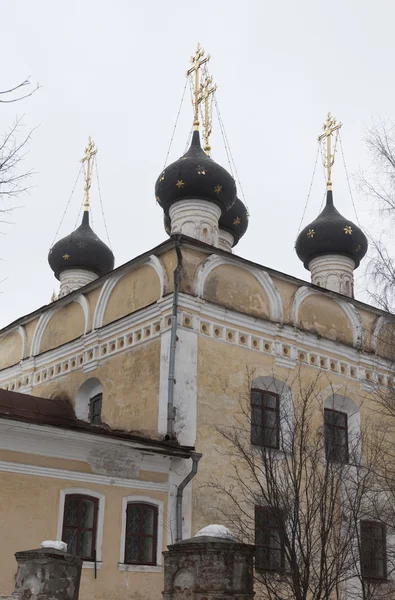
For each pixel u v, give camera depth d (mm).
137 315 19453
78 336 21859
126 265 20203
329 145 30469
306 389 19594
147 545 16688
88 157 31062
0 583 14414
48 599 10570
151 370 18531
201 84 26531
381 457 19219
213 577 8938
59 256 28578
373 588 17891
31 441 15453
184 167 23719
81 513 15969
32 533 15078
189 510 17094
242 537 17047
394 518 17250
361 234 28203
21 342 24609
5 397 18656
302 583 12734
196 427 17828
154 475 17000
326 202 29375
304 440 16188
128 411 18859
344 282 27922
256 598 16156
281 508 13805
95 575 15586
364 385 22078
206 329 18859
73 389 21266
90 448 16156
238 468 18188
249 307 20109
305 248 28344
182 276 18781
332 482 14133
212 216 23812
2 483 14992
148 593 16219
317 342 21281
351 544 14812
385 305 15859
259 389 19844
